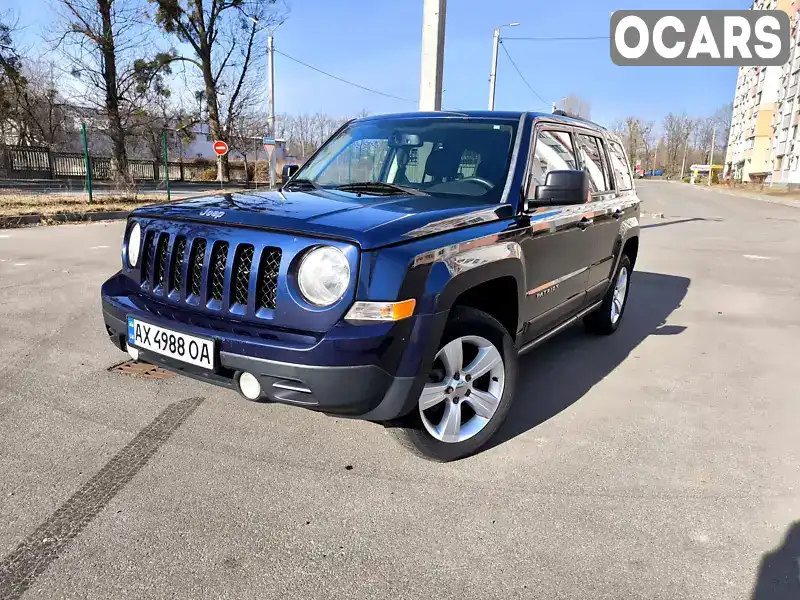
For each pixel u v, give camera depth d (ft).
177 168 118.62
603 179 15.53
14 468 9.38
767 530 8.31
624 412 12.31
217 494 8.87
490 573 7.34
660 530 8.27
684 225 56.65
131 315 9.71
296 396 8.25
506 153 11.57
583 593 7.02
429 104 25.76
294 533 8.01
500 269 9.93
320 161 13.85
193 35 107.04
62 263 27.12
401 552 7.69
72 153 95.71
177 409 11.72
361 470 9.68
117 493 8.80
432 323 8.54
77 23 84.99
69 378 13.14
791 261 33.83
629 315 20.74
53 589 6.83
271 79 82.23
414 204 9.96
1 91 95.35
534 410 12.31
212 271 8.97
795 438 11.24
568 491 9.23
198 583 7.01
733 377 14.52
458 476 9.59
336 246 8.15
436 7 25.07
